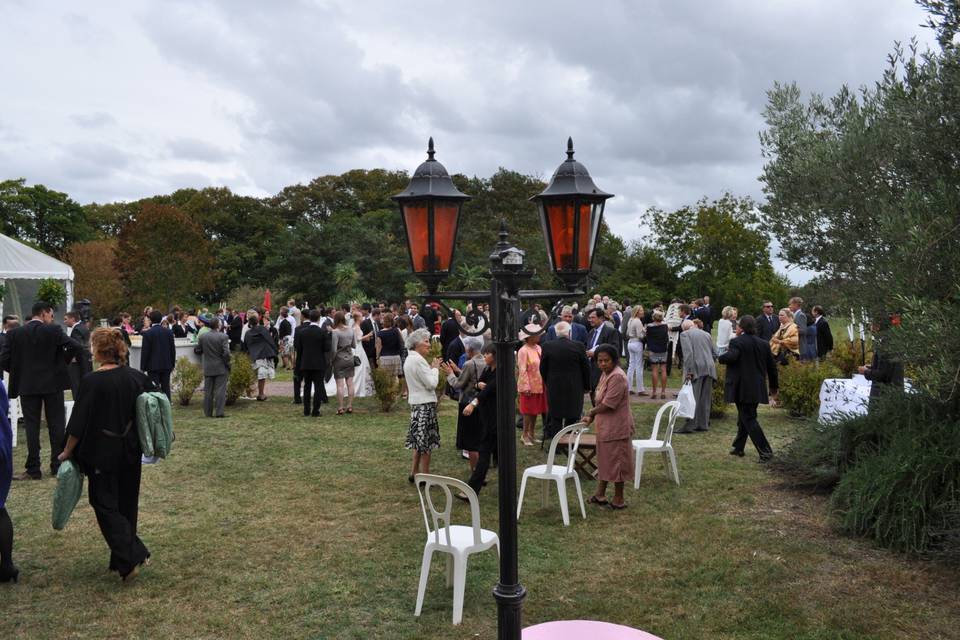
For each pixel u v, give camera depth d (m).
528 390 10.15
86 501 7.89
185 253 48.94
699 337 11.27
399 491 8.23
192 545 6.51
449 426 12.23
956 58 5.82
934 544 5.94
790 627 4.85
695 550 6.21
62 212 56.44
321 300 52.69
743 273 38.62
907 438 6.41
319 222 63.81
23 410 8.67
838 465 7.51
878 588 5.40
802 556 6.01
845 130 7.02
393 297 52.00
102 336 5.58
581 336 14.94
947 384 5.18
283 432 11.57
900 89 6.17
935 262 5.56
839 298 6.71
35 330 8.66
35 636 4.78
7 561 5.62
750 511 7.25
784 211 7.18
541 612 5.11
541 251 48.69
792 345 13.73
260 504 7.76
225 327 23.02
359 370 15.45
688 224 39.88
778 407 13.53
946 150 6.06
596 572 5.82
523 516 7.29
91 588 5.56
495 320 3.23
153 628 4.91
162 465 9.44
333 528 6.97
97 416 5.45
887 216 5.76
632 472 7.46
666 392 15.39
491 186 60.06
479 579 5.73
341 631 4.86
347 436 11.25
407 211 3.40
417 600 5.11
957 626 4.81
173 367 12.90
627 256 43.03
